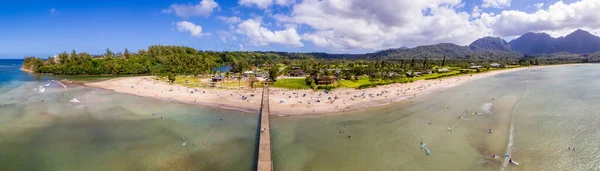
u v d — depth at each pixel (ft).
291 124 194.59
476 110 226.17
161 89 343.05
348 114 219.41
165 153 145.38
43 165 131.23
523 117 200.44
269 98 277.03
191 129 182.80
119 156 141.18
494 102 257.75
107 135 169.37
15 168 128.16
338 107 241.76
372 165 131.95
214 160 138.41
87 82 420.36
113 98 284.20
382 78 444.14
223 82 412.57
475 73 590.14
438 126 185.57
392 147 151.84
